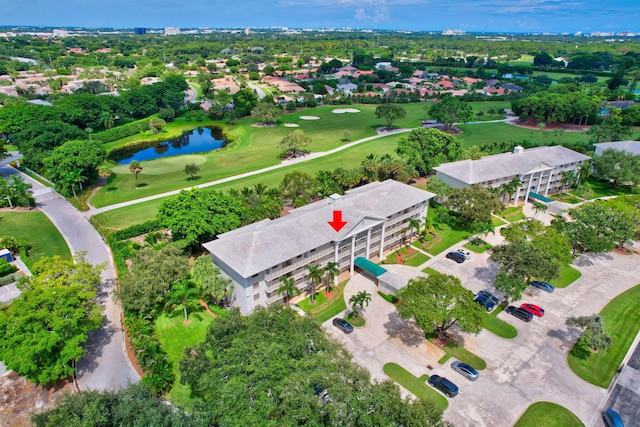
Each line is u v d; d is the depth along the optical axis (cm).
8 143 13825
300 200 8731
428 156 11012
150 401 3681
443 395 4534
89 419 3359
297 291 5772
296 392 3512
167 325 5609
